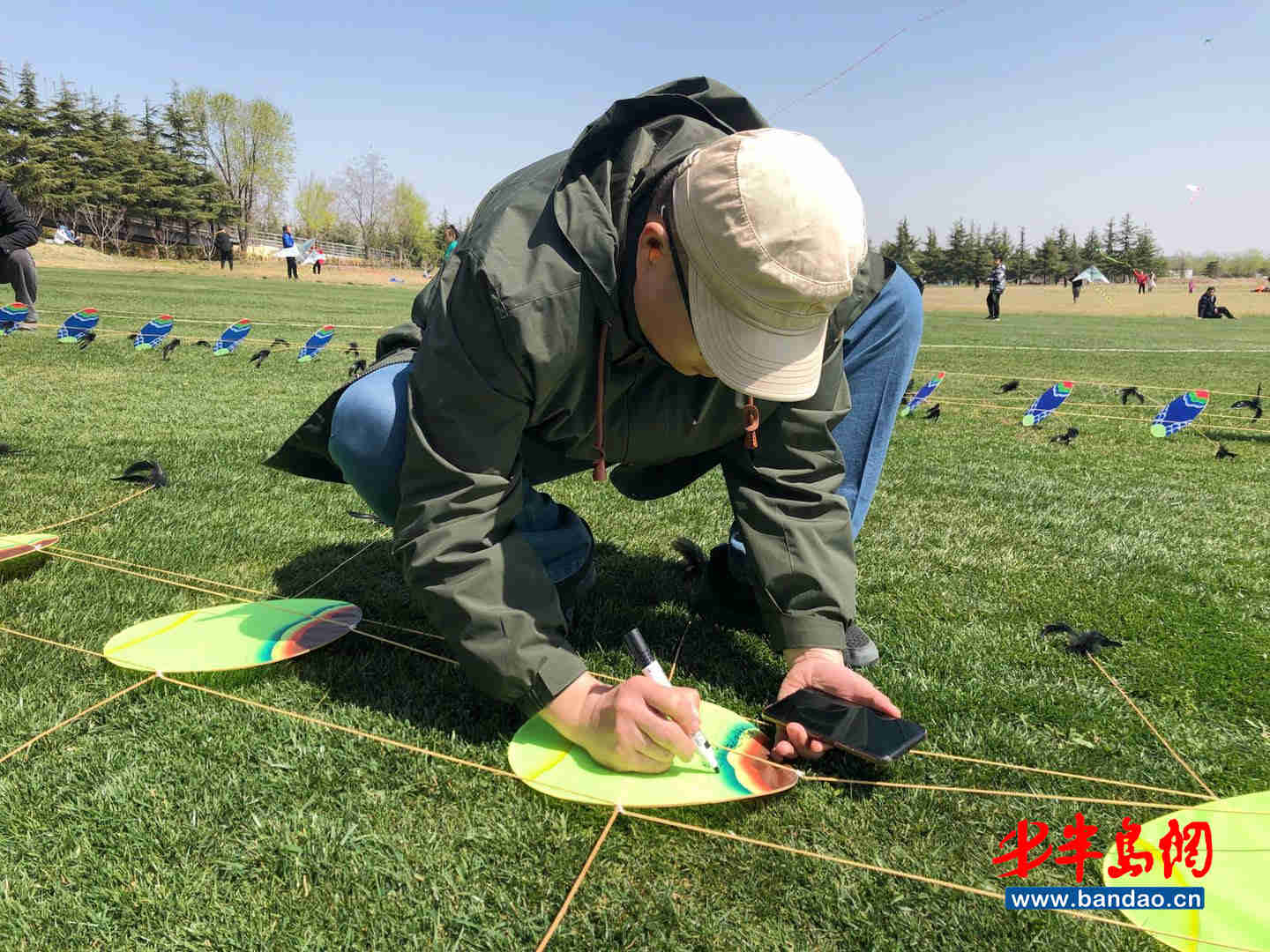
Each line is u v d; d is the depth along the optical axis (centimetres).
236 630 212
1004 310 3278
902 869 142
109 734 172
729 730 178
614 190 151
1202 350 1391
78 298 1427
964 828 153
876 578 276
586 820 152
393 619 233
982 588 270
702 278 134
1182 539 323
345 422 190
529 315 144
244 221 5400
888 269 217
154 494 336
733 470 199
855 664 212
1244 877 140
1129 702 200
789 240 127
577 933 128
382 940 125
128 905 129
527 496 223
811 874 141
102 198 4484
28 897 130
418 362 158
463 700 191
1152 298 4194
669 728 150
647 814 153
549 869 141
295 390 599
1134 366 1081
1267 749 182
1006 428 587
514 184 167
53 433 430
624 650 221
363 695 192
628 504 360
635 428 181
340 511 326
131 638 207
